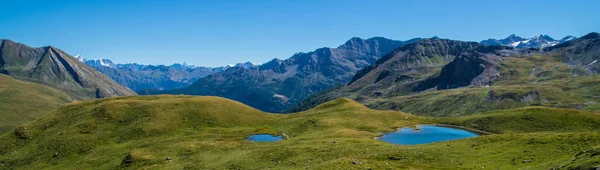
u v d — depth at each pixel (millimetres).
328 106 154375
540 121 113875
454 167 56219
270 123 136375
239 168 70250
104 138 114562
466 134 108312
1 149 115125
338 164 55000
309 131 117500
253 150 83125
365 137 100750
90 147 108688
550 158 52625
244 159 75250
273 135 116375
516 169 50656
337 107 150625
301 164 67062
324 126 120125
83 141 112000
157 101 144750
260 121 138375
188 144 97562
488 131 112938
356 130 110875
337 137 98500
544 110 122625
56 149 108062
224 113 138500
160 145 99312
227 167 71750
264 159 74250
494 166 54281
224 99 158250
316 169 55406
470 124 122812
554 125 110125
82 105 149000
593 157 42469
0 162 105062
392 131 113750
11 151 112938
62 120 134250
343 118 129875
